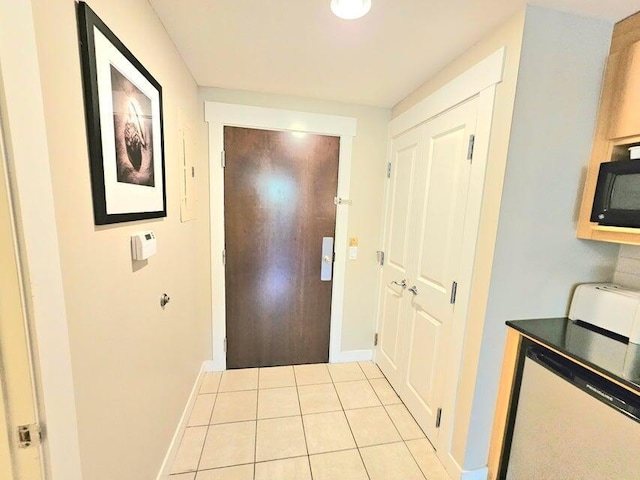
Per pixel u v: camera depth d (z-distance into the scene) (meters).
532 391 1.24
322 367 2.46
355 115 2.25
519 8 1.13
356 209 2.37
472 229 1.36
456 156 1.50
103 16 0.83
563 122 1.23
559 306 1.38
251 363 2.42
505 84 1.20
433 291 1.68
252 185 2.20
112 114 0.86
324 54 1.53
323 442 1.68
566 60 1.19
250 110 2.08
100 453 0.85
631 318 1.16
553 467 1.16
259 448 1.63
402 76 1.75
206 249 2.19
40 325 0.61
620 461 0.94
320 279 2.41
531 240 1.29
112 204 0.87
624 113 1.15
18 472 0.65
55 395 0.66
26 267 0.58
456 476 1.45
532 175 1.23
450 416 1.50
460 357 1.44
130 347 1.03
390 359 2.25
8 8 0.52
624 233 1.15
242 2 1.14
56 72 0.65
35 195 0.59
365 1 1.10
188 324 1.82
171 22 1.28
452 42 1.37
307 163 2.25
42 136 0.60
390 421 1.86
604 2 1.09
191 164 1.84
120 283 0.95
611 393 0.97
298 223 2.31
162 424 1.36
